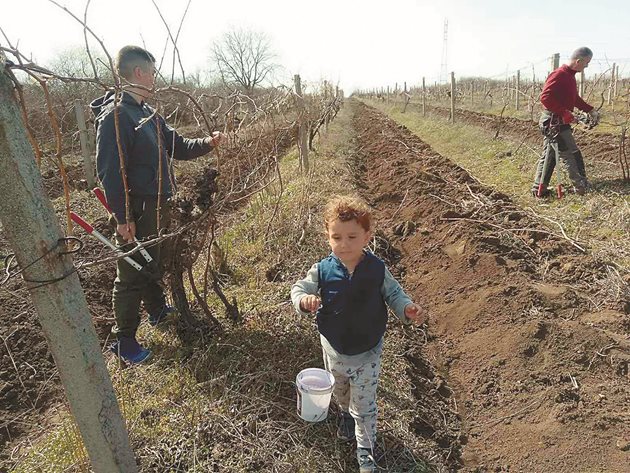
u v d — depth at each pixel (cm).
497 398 355
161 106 349
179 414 304
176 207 340
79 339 192
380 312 266
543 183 747
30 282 180
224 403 311
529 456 300
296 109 881
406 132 1739
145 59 340
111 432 208
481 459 312
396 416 318
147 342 395
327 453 281
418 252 616
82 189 950
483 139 1351
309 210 624
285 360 350
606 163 895
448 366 407
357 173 1066
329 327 266
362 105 4159
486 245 541
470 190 760
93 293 521
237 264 516
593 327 381
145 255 343
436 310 489
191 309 427
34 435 346
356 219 252
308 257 522
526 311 420
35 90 916
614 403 319
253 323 393
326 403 289
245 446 280
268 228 560
